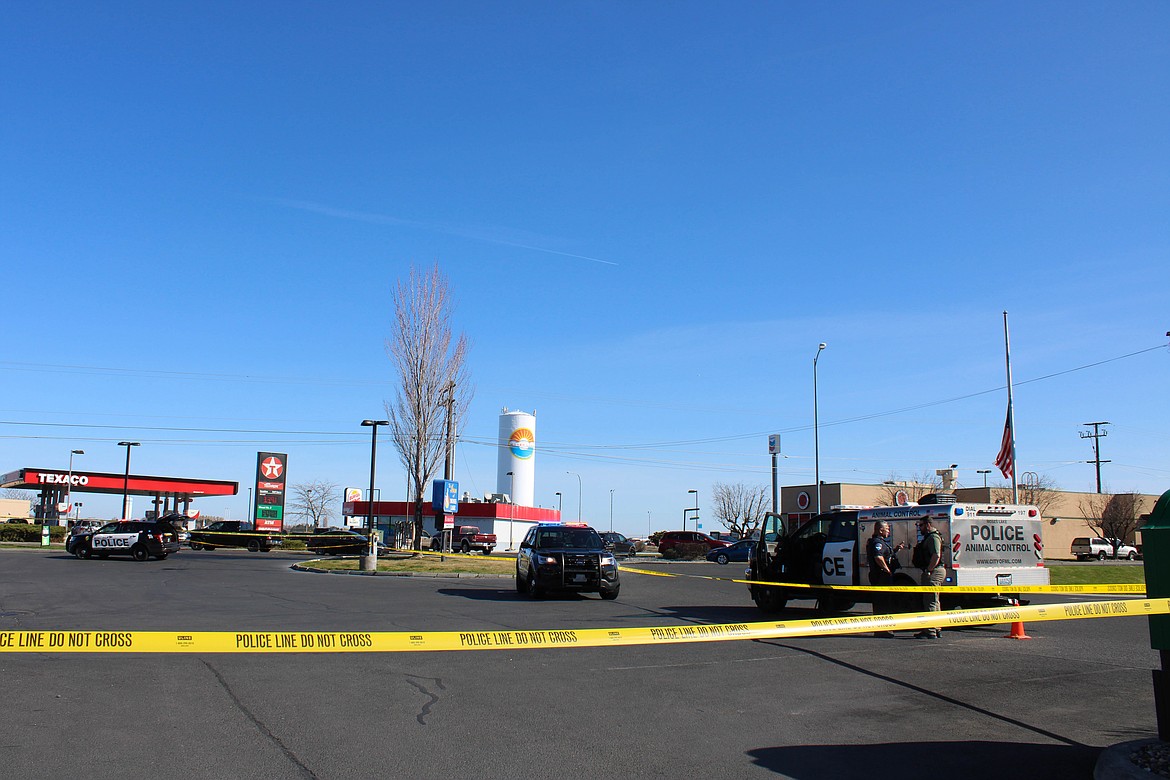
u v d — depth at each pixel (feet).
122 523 121.90
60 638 21.39
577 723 23.49
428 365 121.29
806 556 52.44
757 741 21.99
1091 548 189.37
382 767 19.24
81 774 18.28
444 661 32.71
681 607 56.59
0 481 210.18
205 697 25.89
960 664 33.88
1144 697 27.73
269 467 187.83
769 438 148.97
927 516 43.83
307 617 46.62
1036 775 19.34
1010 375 110.01
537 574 61.21
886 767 19.86
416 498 120.98
